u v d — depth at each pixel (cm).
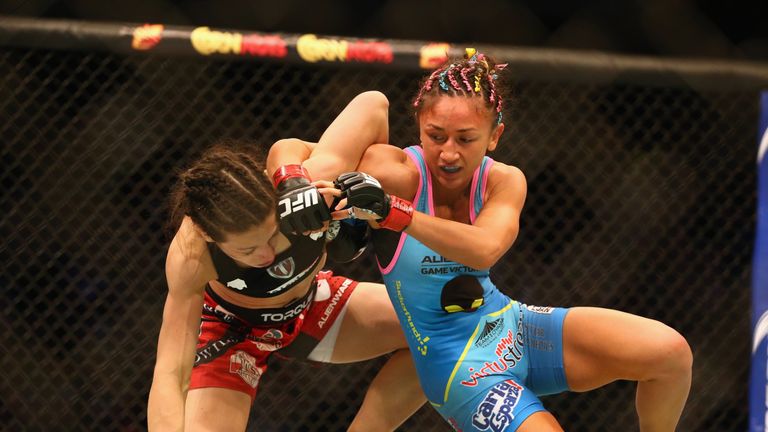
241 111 686
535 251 710
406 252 383
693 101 717
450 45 571
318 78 705
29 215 608
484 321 391
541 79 571
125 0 708
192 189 338
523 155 676
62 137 645
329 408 673
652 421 405
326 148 383
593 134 657
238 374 432
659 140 731
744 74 582
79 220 654
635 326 386
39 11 695
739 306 693
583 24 747
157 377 349
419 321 392
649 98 735
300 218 330
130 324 662
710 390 689
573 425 665
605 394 700
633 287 663
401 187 380
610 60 575
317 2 724
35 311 617
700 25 755
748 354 686
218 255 369
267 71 698
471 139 359
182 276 362
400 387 443
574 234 717
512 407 363
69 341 659
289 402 683
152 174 626
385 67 569
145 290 670
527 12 740
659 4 746
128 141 641
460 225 355
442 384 387
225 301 429
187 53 561
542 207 664
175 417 340
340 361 466
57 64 670
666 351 378
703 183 666
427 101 366
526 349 404
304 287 428
